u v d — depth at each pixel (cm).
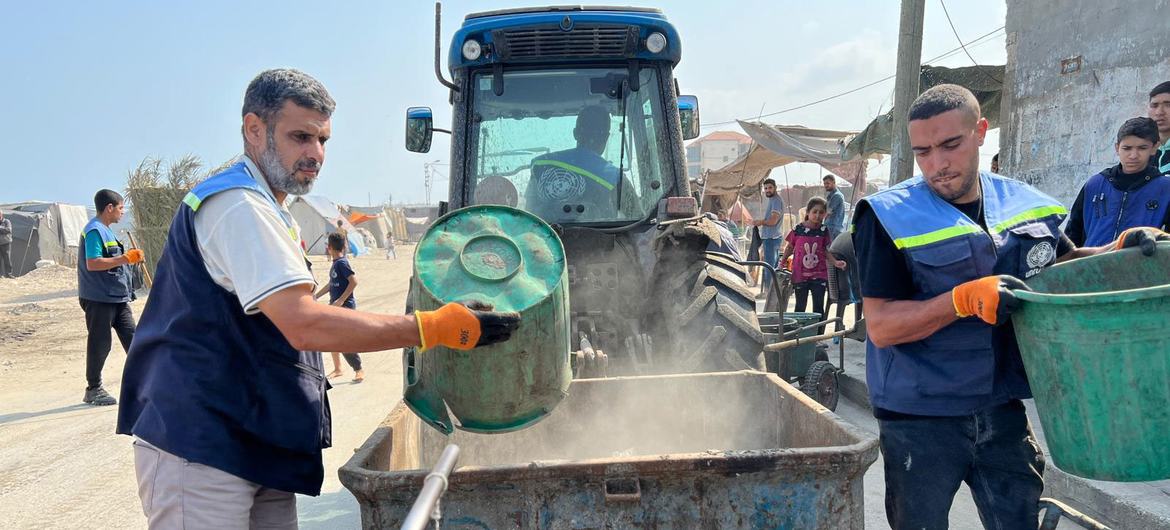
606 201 439
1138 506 336
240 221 188
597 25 422
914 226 218
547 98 441
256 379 197
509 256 223
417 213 7794
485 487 199
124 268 696
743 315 394
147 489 193
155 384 192
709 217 467
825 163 1533
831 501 205
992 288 192
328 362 877
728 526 204
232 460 191
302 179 205
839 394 632
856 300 580
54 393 739
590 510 201
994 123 1166
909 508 228
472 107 439
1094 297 181
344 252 700
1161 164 462
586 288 414
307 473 210
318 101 201
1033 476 230
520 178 440
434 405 231
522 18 418
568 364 234
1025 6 849
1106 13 745
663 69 442
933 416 225
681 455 201
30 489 464
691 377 316
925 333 212
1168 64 684
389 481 195
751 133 1508
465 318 192
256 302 183
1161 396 184
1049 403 199
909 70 728
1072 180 789
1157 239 224
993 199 229
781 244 1244
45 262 2300
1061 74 801
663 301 403
